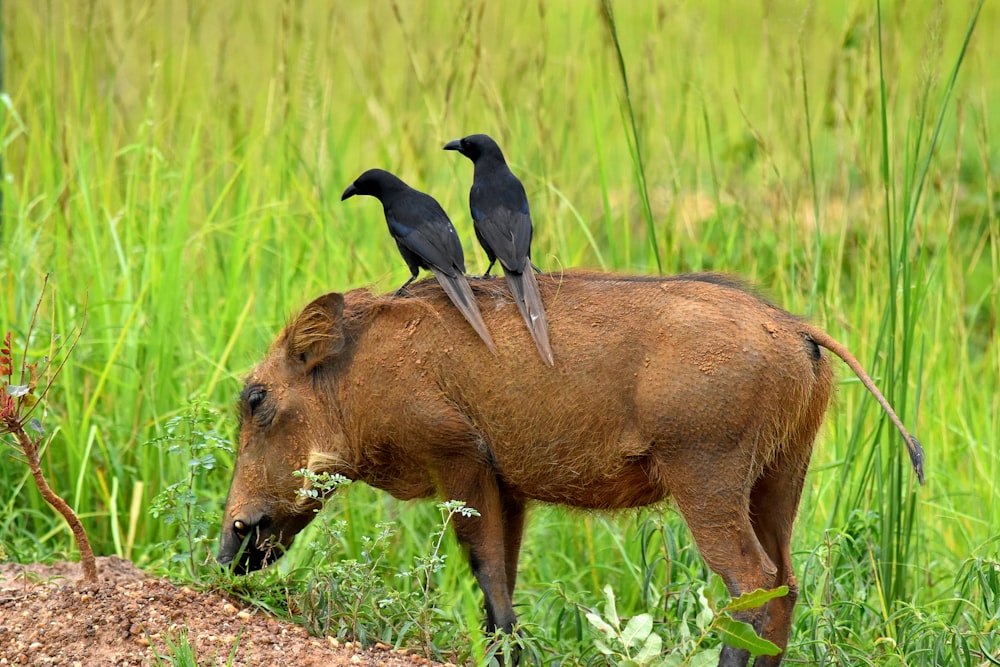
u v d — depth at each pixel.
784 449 16.55
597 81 33.03
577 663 17.97
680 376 15.84
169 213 27.75
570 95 29.02
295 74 29.88
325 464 17.62
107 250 26.53
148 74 28.02
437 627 17.66
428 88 28.64
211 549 20.64
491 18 33.00
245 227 26.28
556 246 25.45
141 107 30.09
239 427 18.30
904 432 15.54
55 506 16.97
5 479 22.69
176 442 20.22
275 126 29.61
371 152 31.08
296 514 18.12
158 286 24.78
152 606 16.95
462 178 29.25
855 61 26.11
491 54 29.92
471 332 16.91
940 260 26.75
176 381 24.38
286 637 16.70
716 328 15.92
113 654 15.93
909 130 20.59
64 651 15.96
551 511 22.95
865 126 23.89
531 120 28.61
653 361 16.03
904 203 20.00
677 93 31.53
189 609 17.03
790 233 24.34
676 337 15.98
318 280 25.64
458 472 17.09
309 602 17.36
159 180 26.97
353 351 17.50
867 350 23.81
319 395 17.72
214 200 28.72
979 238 34.50
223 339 24.94
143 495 22.72
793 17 26.48
